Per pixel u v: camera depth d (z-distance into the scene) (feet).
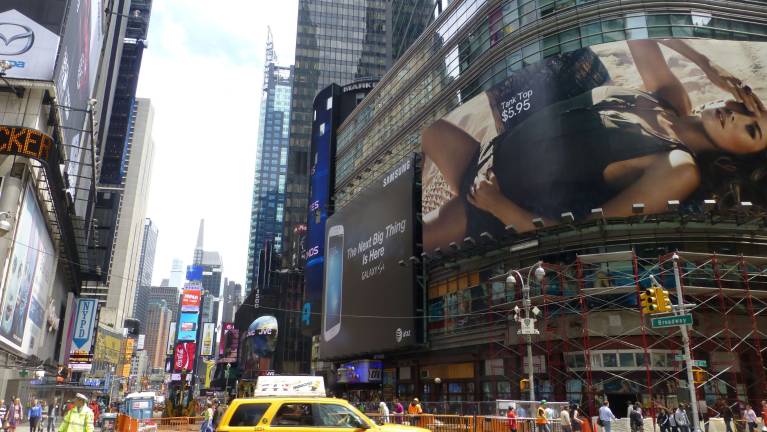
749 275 96.32
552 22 123.95
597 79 108.17
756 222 100.32
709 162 98.68
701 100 102.42
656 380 92.38
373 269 164.96
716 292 92.17
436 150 139.44
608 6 117.39
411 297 142.61
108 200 382.63
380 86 212.43
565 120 109.09
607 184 101.71
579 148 105.91
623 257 97.14
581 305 95.30
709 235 100.68
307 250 254.88
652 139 101.14
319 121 272.31
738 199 96.37
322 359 192.95
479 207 121.60
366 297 166.40
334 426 38.45
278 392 65.67
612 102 105.40
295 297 362.94
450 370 133.59
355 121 235.81
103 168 392.06
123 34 348.38
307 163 403.54
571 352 98.37
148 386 535.60
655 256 100.27
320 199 253.44
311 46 438.81
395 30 349.41
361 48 447.42
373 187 175.73
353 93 266.16
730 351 88.07
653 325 69.00
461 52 153.69
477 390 120.98
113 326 498.28
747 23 117.08
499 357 115.34
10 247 100.83
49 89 109.09
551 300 101.71
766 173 98.43
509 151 117.39
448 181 132.77
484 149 124.06
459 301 131.34
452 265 135.74
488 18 142.61
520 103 118.32
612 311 96.78
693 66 104.78
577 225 105.70
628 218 102.06
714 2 115.85
